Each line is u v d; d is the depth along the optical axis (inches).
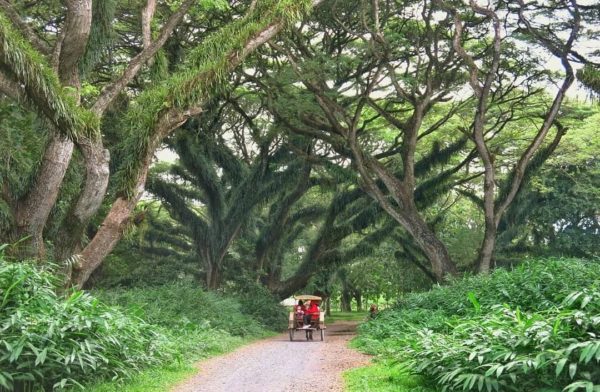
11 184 582.6
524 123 1307.8
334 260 1455.5
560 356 290.5
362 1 976.3
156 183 1296.8
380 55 997.8
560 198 1392.7
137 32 986.7
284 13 651.5
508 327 342.6
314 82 1013.2
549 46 981.2
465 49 1084.5
